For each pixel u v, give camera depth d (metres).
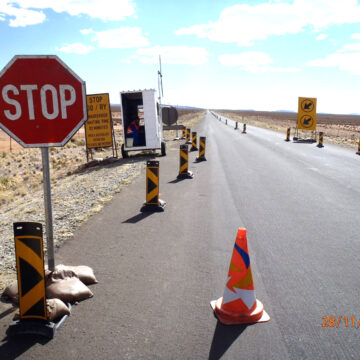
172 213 7.85
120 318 3.77
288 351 3.27
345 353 3.25
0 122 3.79
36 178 16.80
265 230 6.75
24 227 3.38
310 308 4.02
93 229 6.75
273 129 51.25
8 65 3.71
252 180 11.80
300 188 10.63
